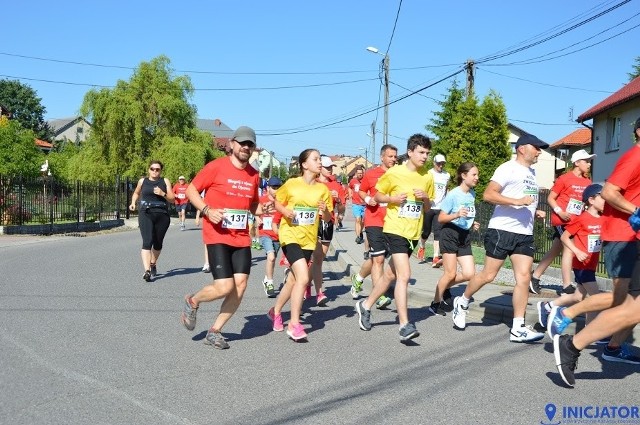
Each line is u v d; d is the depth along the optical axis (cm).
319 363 576
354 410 448
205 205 596
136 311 791
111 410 437
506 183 661
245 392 485
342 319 795
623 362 595
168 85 3938
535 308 806
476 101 2464
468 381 526
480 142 2412
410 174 673
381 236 856
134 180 3666
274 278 1162
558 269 1203
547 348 648
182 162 3731
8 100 8475
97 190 2625
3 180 2023
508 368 569
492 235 681
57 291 924
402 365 574
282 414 438
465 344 663
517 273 670
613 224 546
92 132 3900
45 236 2030
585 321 693
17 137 3047
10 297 864
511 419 438
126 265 1270
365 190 866
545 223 1282
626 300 505
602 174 2770
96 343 624
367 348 638
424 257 1385
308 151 692
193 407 448
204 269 1189
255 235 1513
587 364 588
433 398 479
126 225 2850
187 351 606
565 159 4597
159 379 513
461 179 787
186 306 630
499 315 802
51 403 447
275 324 712
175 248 1720
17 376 508
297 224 684
